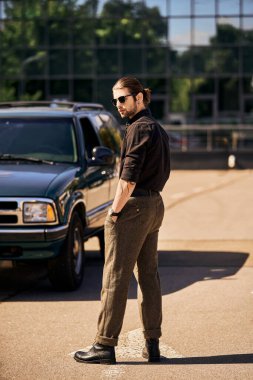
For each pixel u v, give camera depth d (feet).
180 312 29.78
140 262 23.62
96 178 37.60
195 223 53.98
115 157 41.57
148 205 22.71
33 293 33.58
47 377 22.21
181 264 39.70
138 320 28.66
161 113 165.78
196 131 138.62
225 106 164.45
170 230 51.19
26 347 25.26
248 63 163.22
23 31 164.45
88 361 23.43
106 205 39.19
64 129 37.50
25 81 165.07
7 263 41.19
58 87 165.07
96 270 38.93
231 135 142.00
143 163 22.49
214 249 44.01
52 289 34.40
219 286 34.37
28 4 164.35
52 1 164.25
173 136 138.72
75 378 22.11
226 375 22.30
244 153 106.22
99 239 41.86
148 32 164.25
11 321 28.63
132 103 22.66
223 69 163.73
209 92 164.55
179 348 25.05
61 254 33.12
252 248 44.21
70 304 31.32
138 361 23.70
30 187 32.83
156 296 23.63
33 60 164.55
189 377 22.13
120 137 44.21
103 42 164.45
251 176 92.73
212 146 138.00
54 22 164.45
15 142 36.99
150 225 22.99
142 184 22.75
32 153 36.58
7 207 32.42
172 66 164.66
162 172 22.91
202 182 84.84
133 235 22.72
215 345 25.34
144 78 164.96
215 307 30.53
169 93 165.17
